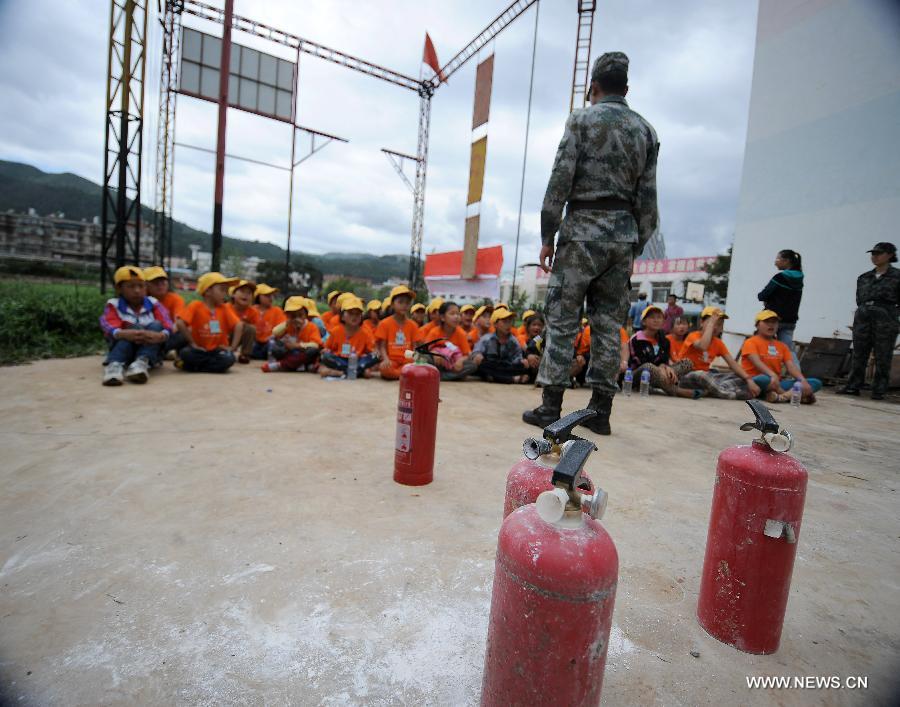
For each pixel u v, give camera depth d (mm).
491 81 15461
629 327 13750
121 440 2824
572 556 928
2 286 8125
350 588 1512
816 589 1688
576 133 3234
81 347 6840
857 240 8391
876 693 1225
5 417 3191
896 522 2301
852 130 8477
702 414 4777
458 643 1306
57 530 1783
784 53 9625
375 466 2623
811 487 2746
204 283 5730
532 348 6594
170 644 1246
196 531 1817
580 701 958
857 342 6719
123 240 11211
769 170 9891
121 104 10812
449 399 4762
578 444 1061
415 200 20938
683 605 1543
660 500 2373
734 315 10672
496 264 15023
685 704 1157
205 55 14641
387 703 1105
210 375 5324
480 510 2129
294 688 1132
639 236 3500
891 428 4582
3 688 1087
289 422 3418
